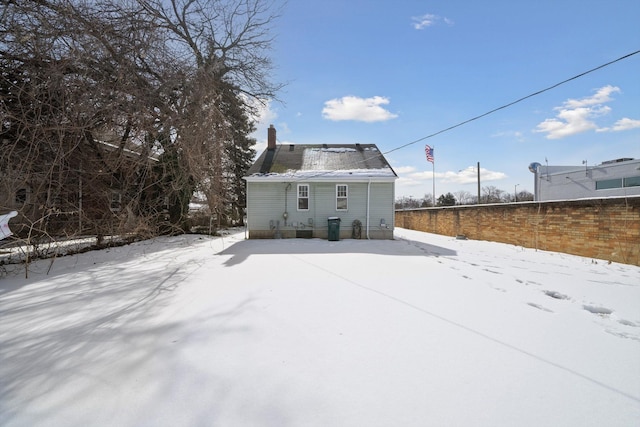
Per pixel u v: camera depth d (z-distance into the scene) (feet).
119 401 7.45
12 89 22.90
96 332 11.52
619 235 25.98
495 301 15.46
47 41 22.39
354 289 17.54
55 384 8.16
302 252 32.63
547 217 33.83
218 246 37.73
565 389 8.05
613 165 72.95
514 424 6.73
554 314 13.64
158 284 18.62
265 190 47.65
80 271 22.59
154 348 10.23
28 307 14.38
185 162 27.81
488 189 199.93
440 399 7.60
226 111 40.70
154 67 26.25
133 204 29.07
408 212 78.74
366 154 55.72
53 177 24.82
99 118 24.16
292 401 7.50
